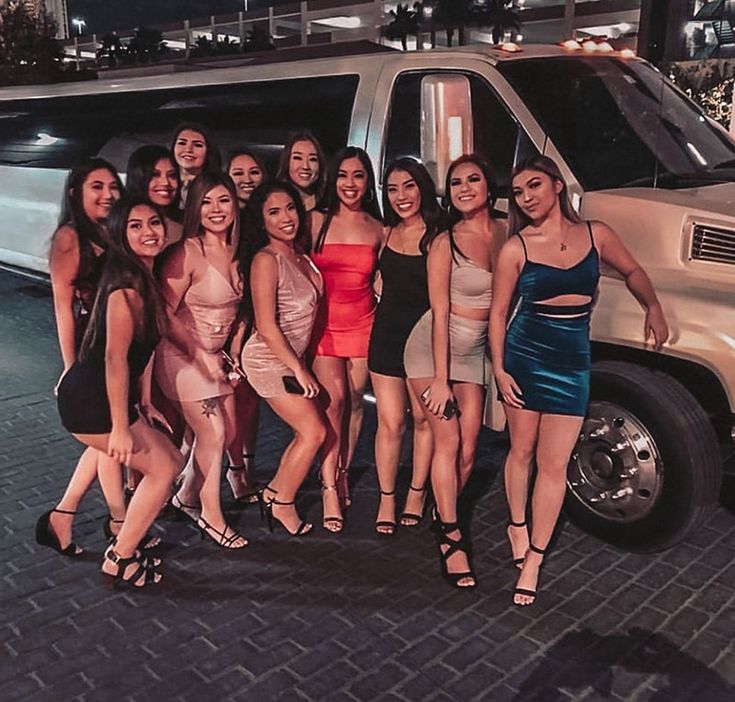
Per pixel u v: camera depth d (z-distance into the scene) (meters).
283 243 3.77
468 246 3.54
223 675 3.15
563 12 50.34
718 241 3.65
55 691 3.07
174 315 3.72
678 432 3.71
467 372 3.72
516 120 4.31
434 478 3.71
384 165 4.79
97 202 3.53
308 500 4.57
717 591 3.70
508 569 3.89
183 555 4.01
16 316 8.48
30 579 3.80
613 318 3.87
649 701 3.02
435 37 54.38
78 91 7.17
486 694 3.05
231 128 5.71
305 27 67.75
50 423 5.69
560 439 3.40
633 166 4.28
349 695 3.04
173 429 4.09
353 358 4.10
